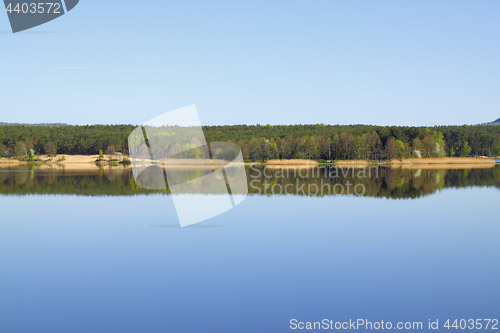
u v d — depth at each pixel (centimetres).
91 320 679
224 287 823
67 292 800
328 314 702
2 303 748
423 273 919
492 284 850
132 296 777
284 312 710
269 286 829
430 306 741
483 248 1140
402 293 800
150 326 654
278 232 1316
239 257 1029
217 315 697
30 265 973
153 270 927
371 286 836
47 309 720
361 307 734
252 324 662
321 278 880
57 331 639
